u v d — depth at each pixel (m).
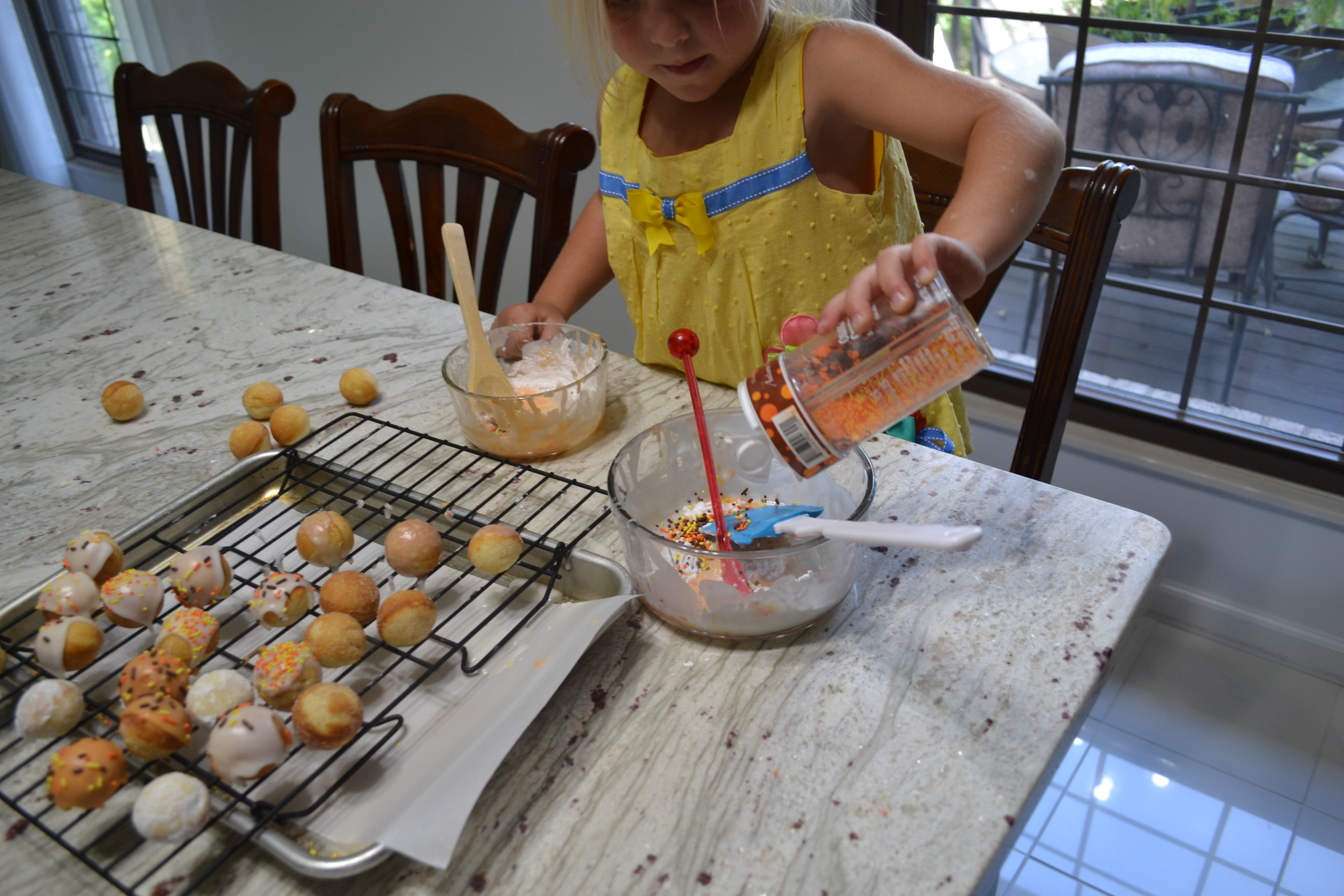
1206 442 1.65
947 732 0.56
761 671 0.61
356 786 0.54
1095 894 1.26
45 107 3.15
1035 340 1.89
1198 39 1.49
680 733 0.57
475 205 1.35
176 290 1.20
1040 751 0.55
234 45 2.48
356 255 1.49
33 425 0.92
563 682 0.60
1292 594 1.61
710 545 0.67
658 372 1.02
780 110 0.90
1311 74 1.42
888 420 0.55
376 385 0.94
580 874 0.49
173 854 0.48
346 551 0.69
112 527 0.77
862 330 0.54
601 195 1.09
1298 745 1.47
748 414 0.57
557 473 0.83
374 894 0.49
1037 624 0.64
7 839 0.52
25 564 0.73
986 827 0.51
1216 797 1.39
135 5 2.62
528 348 0.94
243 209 2.96
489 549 0.67
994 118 0.78
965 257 0.60
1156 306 1.73
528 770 0.55
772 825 0.51
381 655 0.63
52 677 0.60
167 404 0.95
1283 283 1.59
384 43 2.15
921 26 1.69
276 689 0.56
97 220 1.42
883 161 0.95
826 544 0.58
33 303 1.17
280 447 0.85
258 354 1.04
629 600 0.61
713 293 0.98
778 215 0.93
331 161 1.44
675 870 0.49
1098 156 1.67
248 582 0.67
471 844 0.51
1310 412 1.66
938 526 0.50
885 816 0.51
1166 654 1.65
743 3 0.80
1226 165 1.56
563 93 1.92
